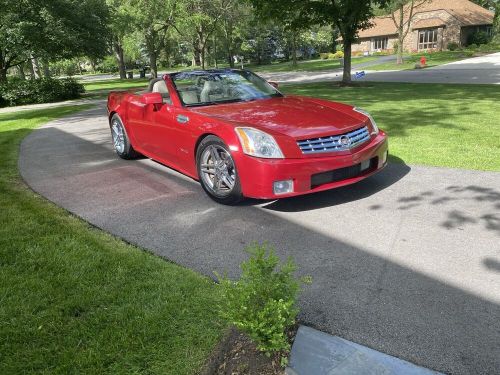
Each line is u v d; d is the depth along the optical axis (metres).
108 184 5.38
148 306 2.66
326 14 18.62
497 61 29.72
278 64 58.38
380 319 2.57
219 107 5.01
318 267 3.21
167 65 63.88
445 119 8.90
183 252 3.50
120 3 31.72
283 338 2.16
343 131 4.27
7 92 20.23
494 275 3.00
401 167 5.61
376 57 50.78
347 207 4.36
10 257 3.33
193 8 33.69
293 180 4.00
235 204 4.52
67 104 18.52
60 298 2.77
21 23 20.78
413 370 2.13
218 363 2.18
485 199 4.39
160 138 5.40
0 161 6.74
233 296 2.15
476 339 2.37
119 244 3.59
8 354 2.27
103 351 2.26
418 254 3.34
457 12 50.28
